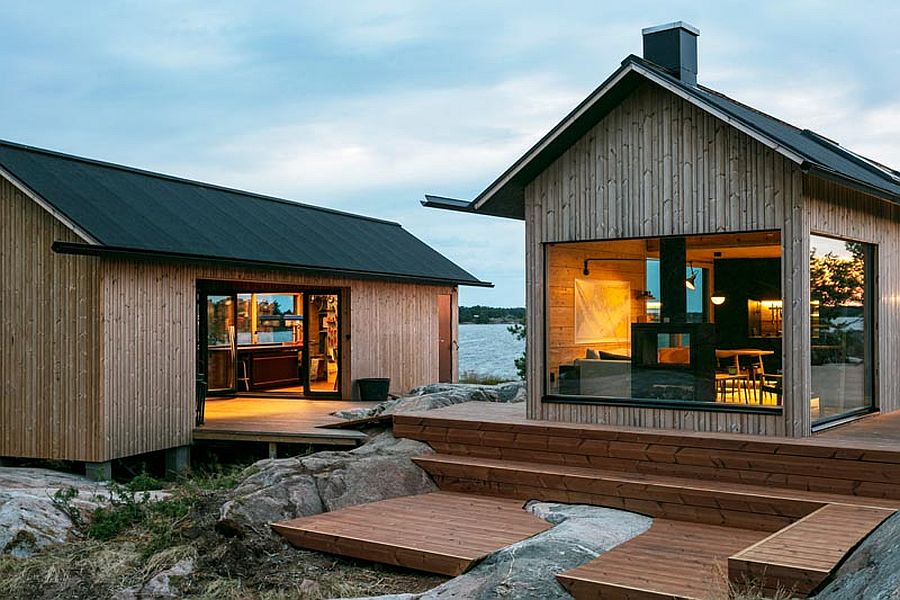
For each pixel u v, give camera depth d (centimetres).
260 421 1270
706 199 854
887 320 1045
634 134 895
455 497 847
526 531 712
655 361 881
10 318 1153
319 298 1611
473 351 4447
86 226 1066
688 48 1023
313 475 843
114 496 907
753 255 834
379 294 1669
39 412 1129
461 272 1938
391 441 962
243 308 1705
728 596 510
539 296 946
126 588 646
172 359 1197
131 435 1125
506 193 989
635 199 894
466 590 588
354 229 1831
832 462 721
